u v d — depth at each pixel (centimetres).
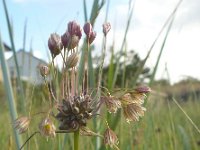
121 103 7
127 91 7
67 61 6
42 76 7
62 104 6
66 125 6
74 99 6
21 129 6
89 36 7
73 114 6
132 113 7
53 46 7
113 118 8
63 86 7
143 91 7
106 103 6
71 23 7
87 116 6
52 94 7
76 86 7
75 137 6
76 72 7
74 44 7
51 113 6
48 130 6
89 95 7
